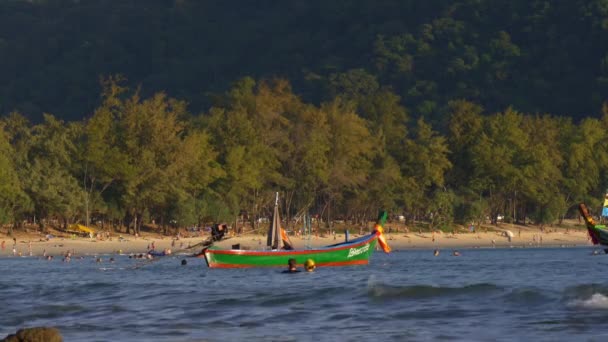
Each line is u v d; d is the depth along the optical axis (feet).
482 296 547.90
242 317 487.61
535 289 568.41
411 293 568.00
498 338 402.31
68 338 424.46
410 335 415.85
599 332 408.87
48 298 617.21
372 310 506.89
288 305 536.83
